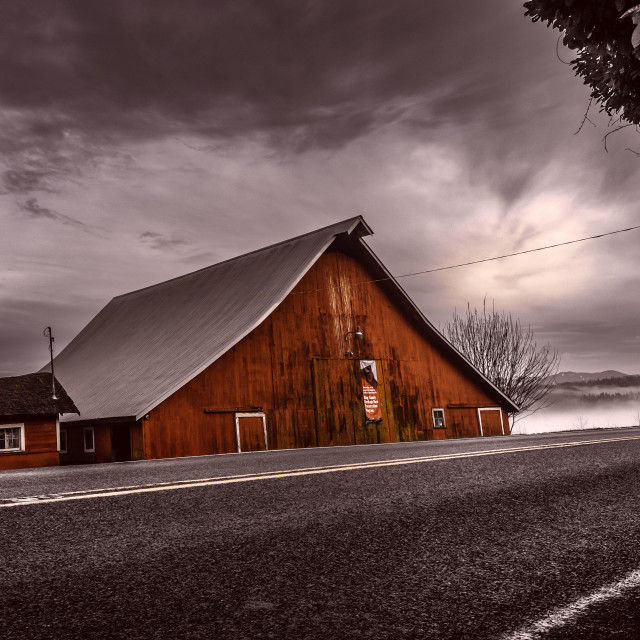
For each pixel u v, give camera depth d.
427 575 2.24
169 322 25.89
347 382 23.56
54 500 4.07
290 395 21.97
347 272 24.72
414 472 5.47
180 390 19.53
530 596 2.00
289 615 1.83
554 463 6.07
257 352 21.52
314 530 3.01
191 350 21.52
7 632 1.70
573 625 1.74
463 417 26.66
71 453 22.45
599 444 9.02
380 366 24.64
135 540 2.84
